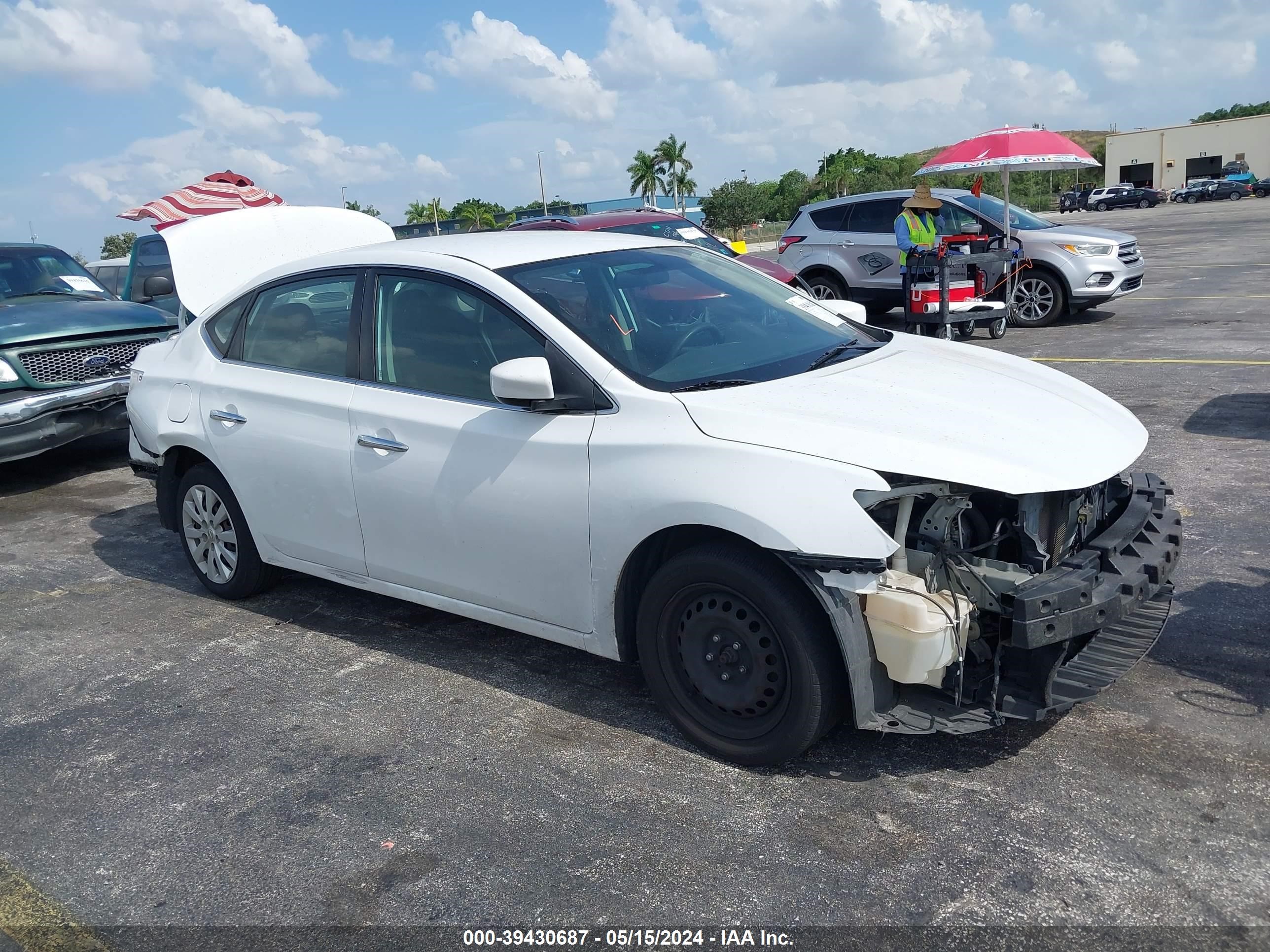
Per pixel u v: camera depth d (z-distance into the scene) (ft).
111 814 10.85
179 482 17.22
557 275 12.87
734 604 10.53
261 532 15.60
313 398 14.24
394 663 14.20
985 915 8.43
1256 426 22.75
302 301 14.97
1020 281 41.11
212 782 11.35
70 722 13.03
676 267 14.12
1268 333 34.01
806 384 11.39
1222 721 11.08
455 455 12.51
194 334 16.84
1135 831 9.35
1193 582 14.80
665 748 11.42
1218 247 72.28
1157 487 12.38
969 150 38.91
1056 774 10.32
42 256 29.96
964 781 10.36
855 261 43.39
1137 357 31.89
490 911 8.91
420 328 13.30
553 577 11.90
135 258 39.93
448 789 10.88
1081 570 10.05
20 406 23.85
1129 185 255.70
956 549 10.18
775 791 10.43
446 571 13.04
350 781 11.19
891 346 13.67
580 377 11.58
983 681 10.30
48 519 23.06
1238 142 242.37
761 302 14.05
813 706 10.13
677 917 8.66
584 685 13.15
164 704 13.39
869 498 9.66
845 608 9.78
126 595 17.71
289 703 13.17
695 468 10.42
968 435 10.35
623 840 9.79
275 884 9.48
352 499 13.80
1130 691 11.85
